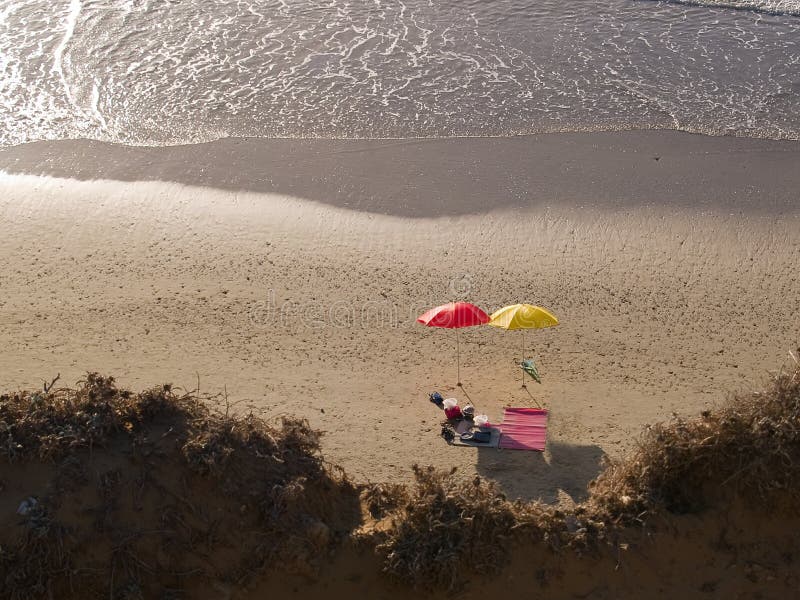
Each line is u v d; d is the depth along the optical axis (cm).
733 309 1530
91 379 1051
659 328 1484
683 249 1694
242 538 954
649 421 1262
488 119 2169
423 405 1305
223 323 1495
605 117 2177
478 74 2397
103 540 921
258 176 1928
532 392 1334
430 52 2527
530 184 1891
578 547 973
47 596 894
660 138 2081
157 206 1831
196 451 971
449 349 1438
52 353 1408
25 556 896
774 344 1441
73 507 927
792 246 1700
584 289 1584
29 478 940
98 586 911
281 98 2277
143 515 942
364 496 1059
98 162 1991
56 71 2422
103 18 2734
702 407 1288
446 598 938
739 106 2236
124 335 1460
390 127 2133
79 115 2206
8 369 1359
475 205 1823
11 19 2725
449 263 1659
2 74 2403
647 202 1830
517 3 2844
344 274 1627
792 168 1950
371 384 1353
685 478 1042
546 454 1198
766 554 1002
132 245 1714
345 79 2372
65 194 1872
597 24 2703
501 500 993
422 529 955
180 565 935
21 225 1773
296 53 2519
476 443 1218
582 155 2005
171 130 2131
